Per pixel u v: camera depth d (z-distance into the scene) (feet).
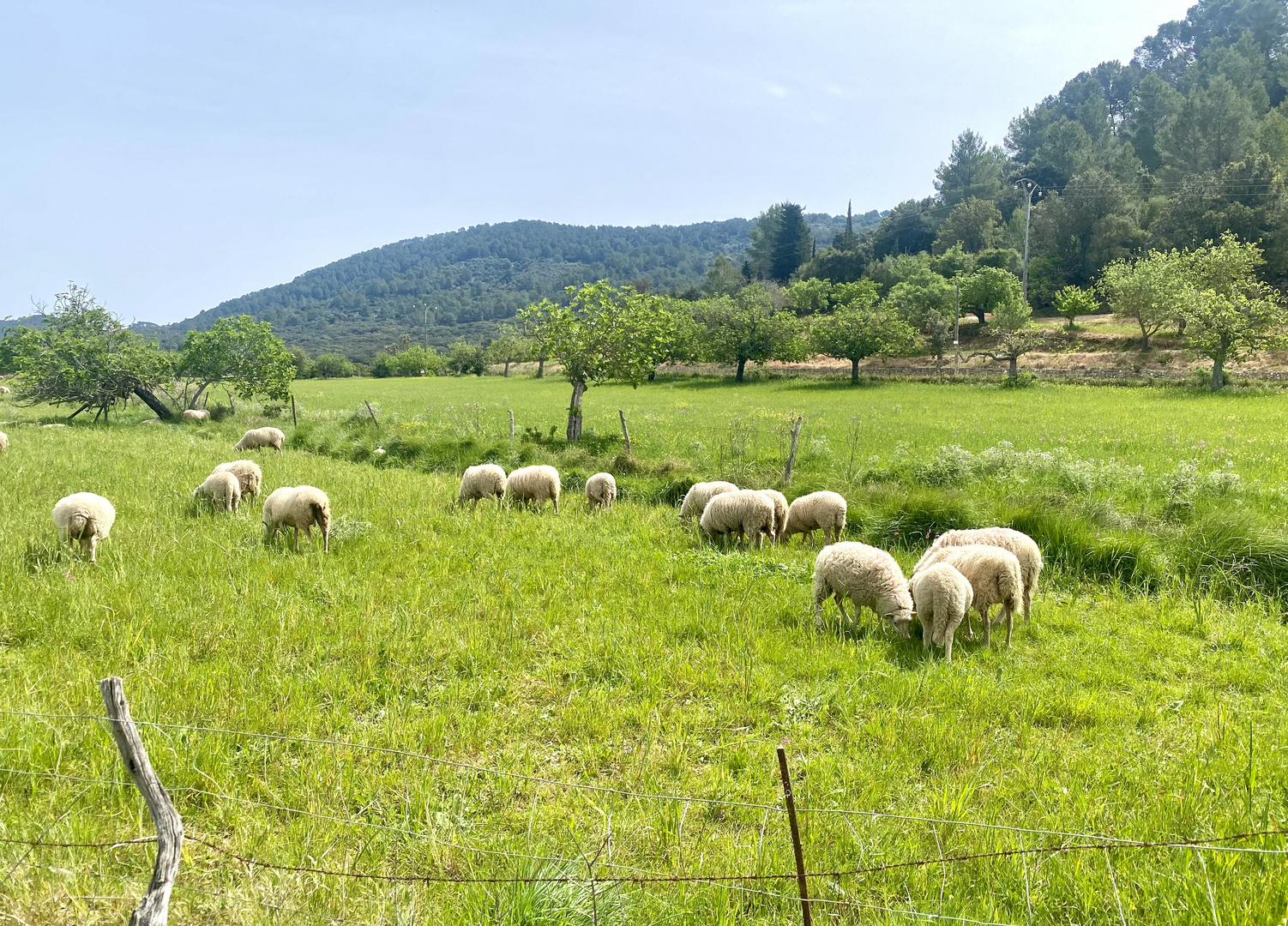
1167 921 14.25
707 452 74.95
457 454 73.97
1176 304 163.43
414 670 25.89
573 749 21.35
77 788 17.67
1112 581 37.35
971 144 484.33
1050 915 14.80
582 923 13.84
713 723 23.20
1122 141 436.76
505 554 40.81
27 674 23.25
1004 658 28.89
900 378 214.07
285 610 29.94
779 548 43.57
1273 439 81.61
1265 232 248.93
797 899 14.87
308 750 20.44
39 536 39.14
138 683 23.07
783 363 274.98
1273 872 14.93
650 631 29.68
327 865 15.67
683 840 17.16
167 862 11.46
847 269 412.16
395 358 398.62
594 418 124.57
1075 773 20.15
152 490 54.13
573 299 90.07
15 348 122.31
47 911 14.01
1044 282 304.91
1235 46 455.22
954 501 45.11
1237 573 35.78
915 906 14.80
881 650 28.71
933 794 18.94
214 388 177.47
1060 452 68.64
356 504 52.80
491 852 16.06
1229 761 20.47
